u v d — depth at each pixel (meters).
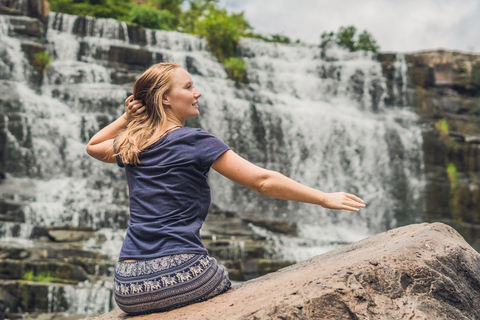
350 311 2.09
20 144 17.14
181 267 2.43
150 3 33.12
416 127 24.27
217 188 20.34
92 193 16.84
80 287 10.48
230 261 13.30
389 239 2.91
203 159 2.51
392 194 22.89
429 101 25.22
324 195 2.38
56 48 20.56
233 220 17.06
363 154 23.06
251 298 2.29
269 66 24.92
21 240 12.70
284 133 22.56
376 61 25.59
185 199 2.50
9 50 18.81
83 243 13.07
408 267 2.24
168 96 2.68
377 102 25.16
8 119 17.06
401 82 25.38
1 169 16.50
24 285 10.04
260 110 22.41
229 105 21.81
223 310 2.22
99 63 21.06
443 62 25.41
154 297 2.43
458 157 23.80
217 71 23.52
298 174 22.31
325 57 25.89
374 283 2.19
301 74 25.23
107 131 2.88
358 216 22.14
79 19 21.67
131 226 2.53
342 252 3.12
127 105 2.81
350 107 24.94
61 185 17.12
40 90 19.11
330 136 23.02
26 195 15.72
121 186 18.52
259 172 2.42
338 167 22.81
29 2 20.58
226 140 21.45
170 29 27.61
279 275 2.81
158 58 22.16
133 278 2.45
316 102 24.69
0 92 17.62
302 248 14.99
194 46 23.91
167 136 2.59
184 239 2.46
